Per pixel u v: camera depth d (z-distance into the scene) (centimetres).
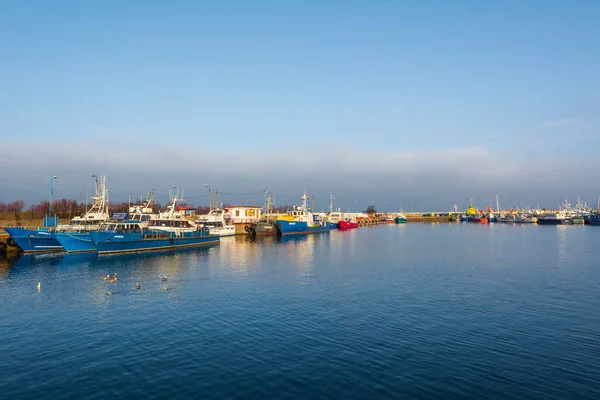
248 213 17088
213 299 4484
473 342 3089
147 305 4228
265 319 3709
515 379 2467
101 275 6084
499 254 8606
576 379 2466
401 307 4103
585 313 3866
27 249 8781
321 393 2305
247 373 2566
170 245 9931
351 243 11888
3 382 2466
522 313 3872
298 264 7262
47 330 3428
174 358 2811
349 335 3256
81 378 2514
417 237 14388
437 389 2344
